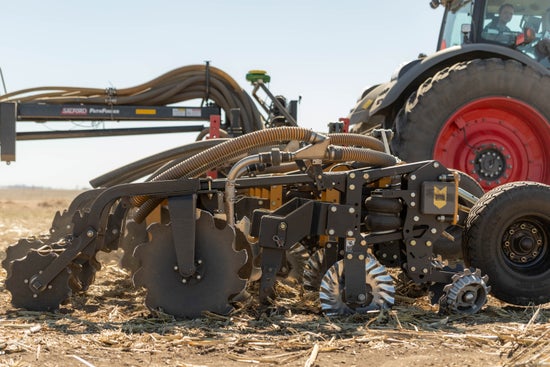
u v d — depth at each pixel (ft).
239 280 11.38
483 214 12.34
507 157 22.47
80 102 24.29
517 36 22.81
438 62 22.86
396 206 12.05
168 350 9.41
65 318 11.28
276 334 10.36
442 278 12.19
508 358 8.95
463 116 22.43
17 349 9.25
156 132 24.88
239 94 24.66
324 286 11.61
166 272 11.43
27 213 54.75
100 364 8.64
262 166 12.33
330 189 12.17
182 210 11.35
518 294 12.35
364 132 25.67
